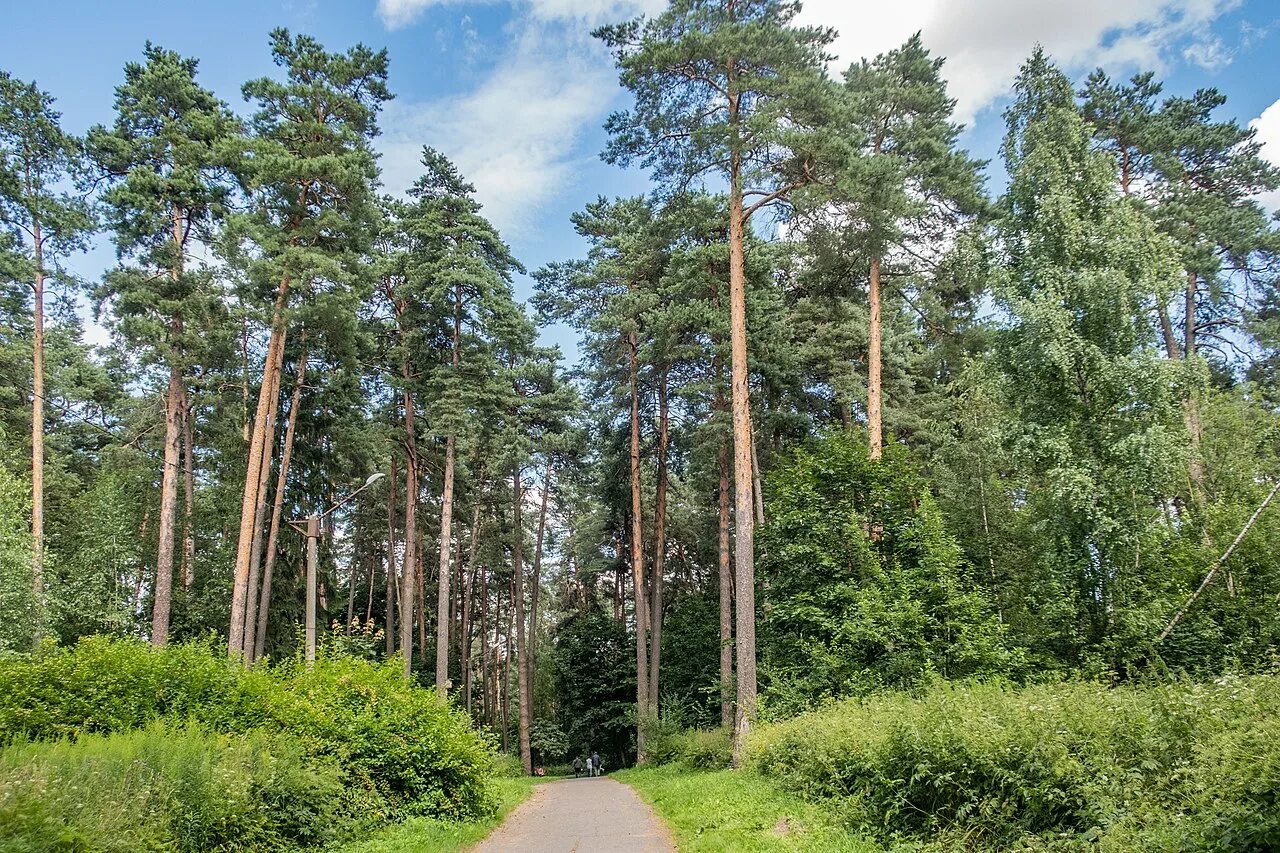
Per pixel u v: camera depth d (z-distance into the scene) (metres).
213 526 32.00
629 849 9.91
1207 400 17.45
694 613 35.50
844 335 24.09
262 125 21.66
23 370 25.89
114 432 33.72
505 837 11.73
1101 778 6.42
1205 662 13.35
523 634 37.00
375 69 23.05
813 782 11.02
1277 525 14.27
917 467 20.55
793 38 17.11
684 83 18.44
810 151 17.09
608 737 39.09
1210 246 20.53
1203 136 21.50
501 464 30.91
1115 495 14.80
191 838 7.45
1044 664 15.47
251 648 22.58
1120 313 14.79
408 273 27.16
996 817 7.16
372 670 13.16
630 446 30.86
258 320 22.64
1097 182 15.73
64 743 7.33
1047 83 16.62
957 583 17.23
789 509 19.48
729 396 25.30
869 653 17.02
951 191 19.66
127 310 22.36
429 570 43.62
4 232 21.70
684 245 24.31
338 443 28.52
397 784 11.98
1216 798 5.39
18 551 19.45
